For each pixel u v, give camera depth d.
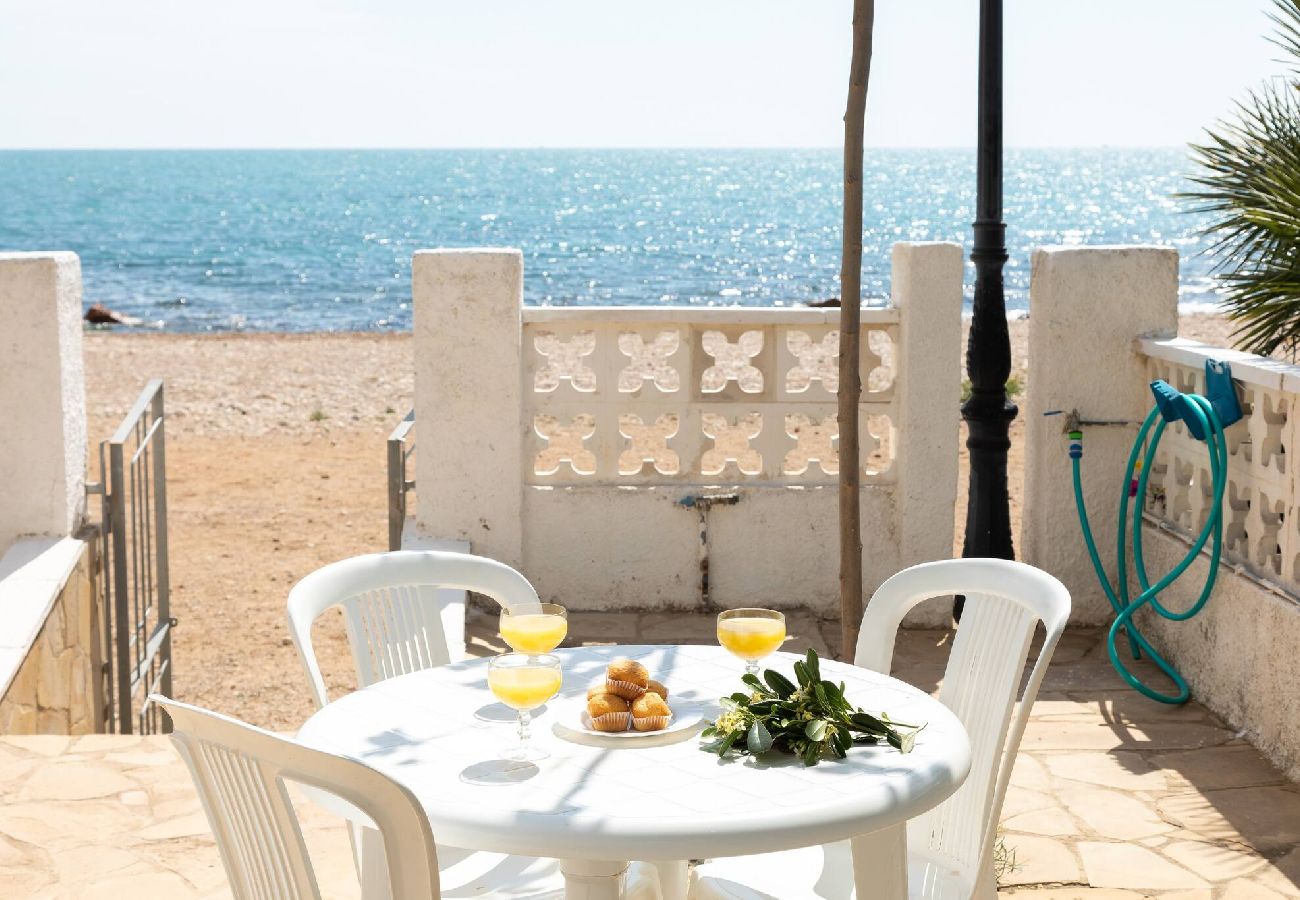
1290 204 5.79
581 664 3.67
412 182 150.62
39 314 6.54
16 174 172.62
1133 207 109.88
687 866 3.70
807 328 7.44
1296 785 5.20
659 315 7.43
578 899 3.04
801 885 3.37
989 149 7.01
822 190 137.62
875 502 7.45
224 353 23.30
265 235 73.19
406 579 4.10
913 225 87.31
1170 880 4.47
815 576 7.56
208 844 4.73
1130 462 6.69
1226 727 5.84
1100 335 7.10
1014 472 12.22
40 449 6.62
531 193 126.06
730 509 7.52
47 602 6.02
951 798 3.72
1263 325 6.04
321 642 8.45
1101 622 7.32
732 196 123.44
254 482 12.89
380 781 2.44
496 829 2.60
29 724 5.85
